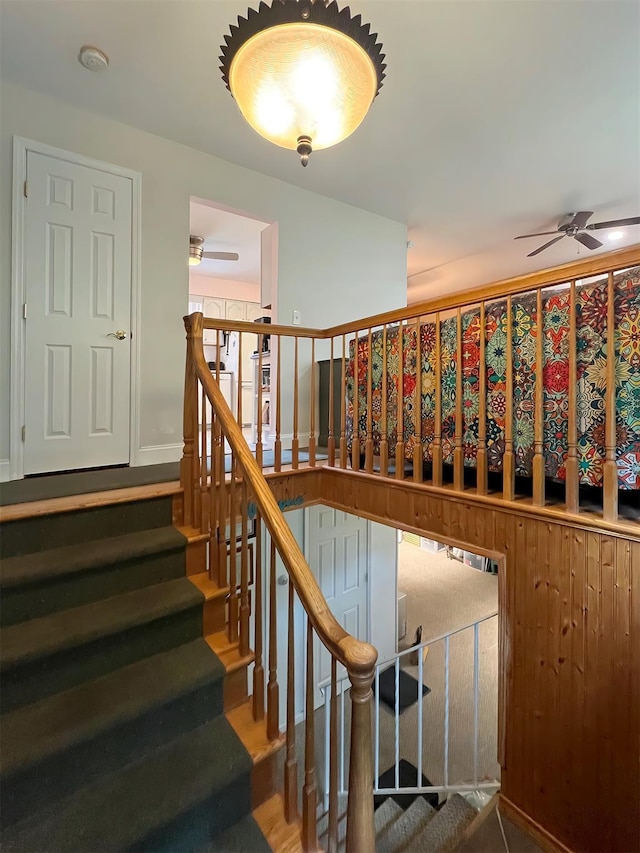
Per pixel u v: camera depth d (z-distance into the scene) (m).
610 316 1.48
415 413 2.27
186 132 2.96
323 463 2.96
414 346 2.35
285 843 1.33
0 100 2.45
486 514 1.92
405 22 2.04
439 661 4.67
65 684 1.48
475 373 2.02
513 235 4.86
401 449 2.30
